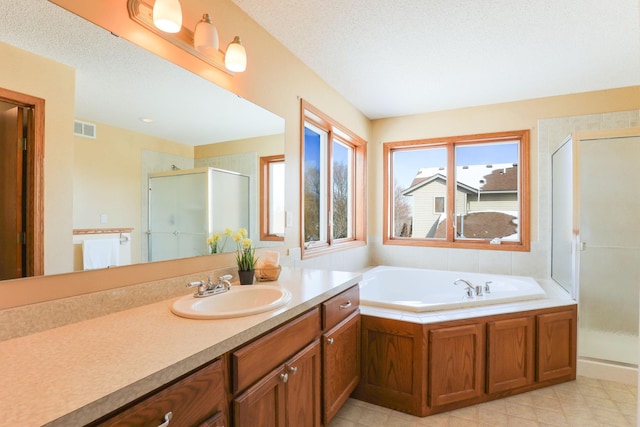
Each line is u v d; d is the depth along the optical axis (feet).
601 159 8.09
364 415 6.34
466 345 6.57
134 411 2.33
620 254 7.95
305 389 4.55
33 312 3.24
